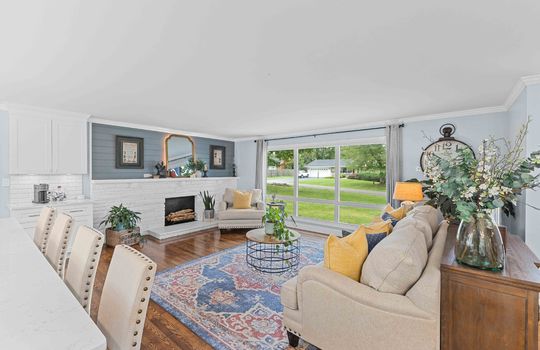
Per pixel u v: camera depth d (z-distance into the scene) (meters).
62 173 4.09
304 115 4.26
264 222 3.59
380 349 1.51
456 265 1.53
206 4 1.46
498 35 1.80
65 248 1.94
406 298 1.50
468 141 4.01
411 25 1.68
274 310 2.46
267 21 1.63
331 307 1.69
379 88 2.92
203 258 3.87
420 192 3.79
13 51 2.01
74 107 3.77
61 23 1.64
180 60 2.19
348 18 1.60
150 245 4.52
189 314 2.38
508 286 1.38
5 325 0.89
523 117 2.81
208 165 6.64
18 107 3.65
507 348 1.38
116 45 1.94
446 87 2.90
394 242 1.64
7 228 2.27
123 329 1.03
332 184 5.65
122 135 5.02
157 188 5.38
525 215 2.77
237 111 3.98
